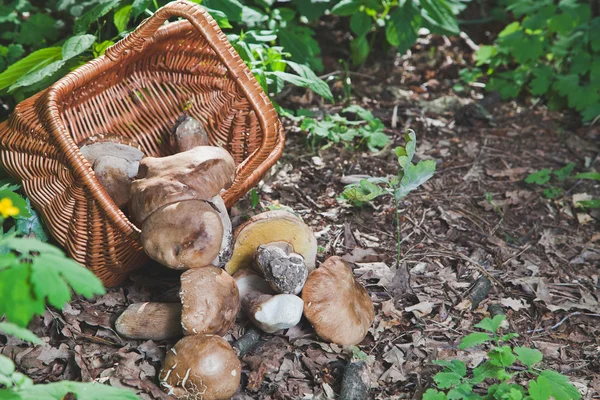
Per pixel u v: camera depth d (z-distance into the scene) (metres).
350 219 1.45
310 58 1.67
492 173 1.61
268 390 1.14
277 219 1.21
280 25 1.69
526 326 1.28
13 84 1.35
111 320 1.20
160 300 1.22
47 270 0.83
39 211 1.23
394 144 1.65
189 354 1.09
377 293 1.30
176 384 1.09
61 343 1.17
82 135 1.25
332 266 1.20
